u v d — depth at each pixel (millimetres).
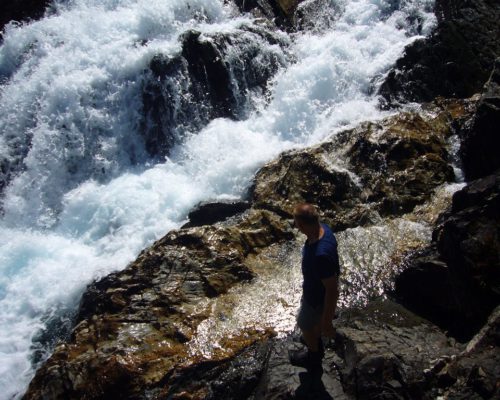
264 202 8641
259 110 11000
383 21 11672
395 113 9664
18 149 11227
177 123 10727
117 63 11039
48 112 10969
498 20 10680
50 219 10117
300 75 10742
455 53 10359
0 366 7129
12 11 13164
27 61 12008
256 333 6398
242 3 12734
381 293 6660
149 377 6070
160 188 9656
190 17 12102
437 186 8312
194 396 5859
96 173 10625
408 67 10531
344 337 5609
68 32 12008
